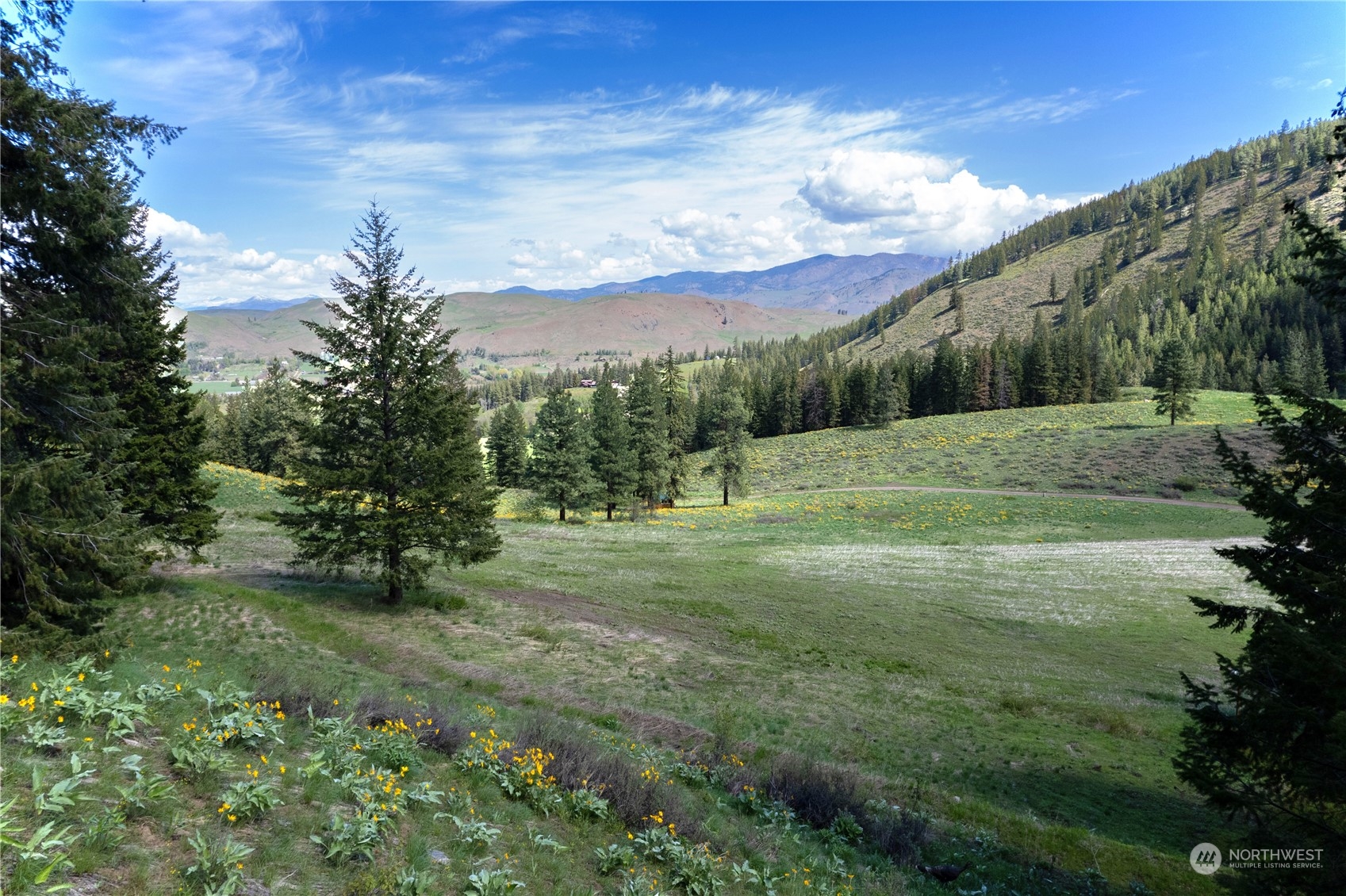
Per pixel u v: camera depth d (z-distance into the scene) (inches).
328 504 1067.3
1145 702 970.7
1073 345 5310.0
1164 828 612.7
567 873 307.0
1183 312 7485.2
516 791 391.2
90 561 522.9
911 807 598.2
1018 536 2417.6
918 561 1923.0
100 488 518.0
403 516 1038.4
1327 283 378.9
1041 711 932.6
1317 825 368.2
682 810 430.3
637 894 301.1
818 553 2036.2
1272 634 378.0
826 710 883.4
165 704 362.3
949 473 3713.1
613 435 2891.2
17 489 460.4
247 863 231.6
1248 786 406.0
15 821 202.4
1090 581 1686.8
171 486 946.7
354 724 435.5
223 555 1310.3
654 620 1302.9
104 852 212.7
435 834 302.5
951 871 475.8
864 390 5388.8
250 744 334.3
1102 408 4751.5
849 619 1373.0
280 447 2974.9
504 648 985.5
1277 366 5467.5
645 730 710.5
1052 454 3666.3
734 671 1019.3
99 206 498.6
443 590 1256.8
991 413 5083.7
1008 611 1439.5
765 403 5777.6
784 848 441.7
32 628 480.4
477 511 1093.1
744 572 1744.6
